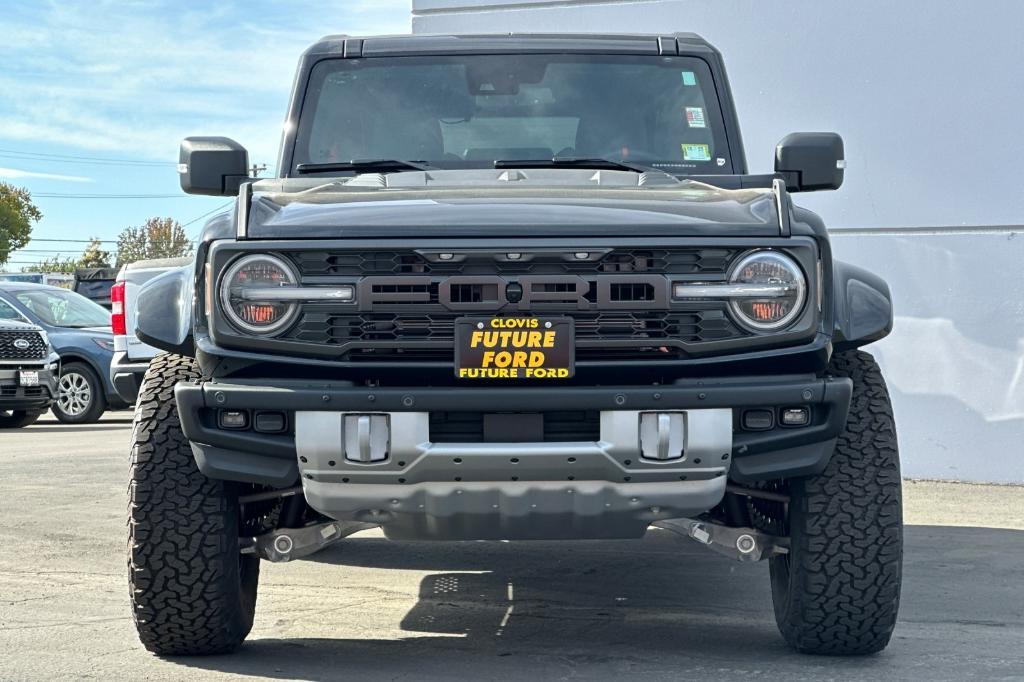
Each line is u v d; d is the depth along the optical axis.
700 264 3.52
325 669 3.76
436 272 3.48
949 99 8.60
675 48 5.07
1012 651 4.01
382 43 5.05
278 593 5.04
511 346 3.44
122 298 8.64
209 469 3.59
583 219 3.54
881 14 8.73
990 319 8.56
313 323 3.51
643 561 5.78
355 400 3.42
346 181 4.41
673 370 3.51
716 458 3.49
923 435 8.76
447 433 3.48
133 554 3.73
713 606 4.78
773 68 9.02
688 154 4.88
